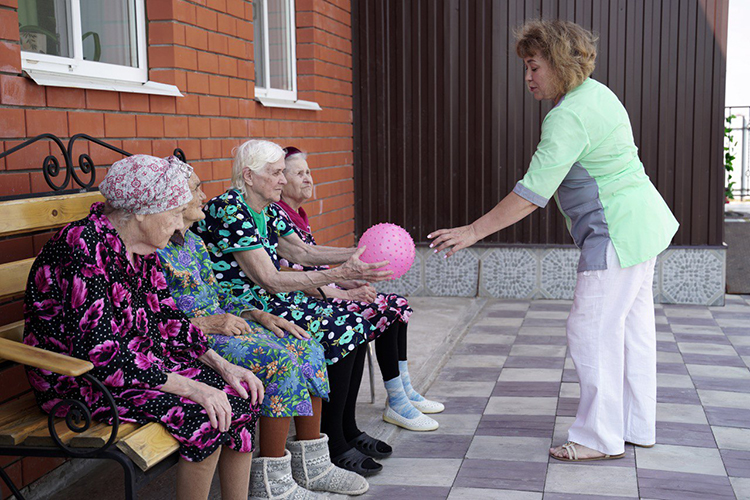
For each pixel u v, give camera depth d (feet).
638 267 10.52
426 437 11.96
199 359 8.45
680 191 21.27
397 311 11.64
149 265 8.14
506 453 11.25
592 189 10.50
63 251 7.21
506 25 21.72
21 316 9.20
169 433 7.36
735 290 22.76
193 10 13.25
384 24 22.38
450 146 22.41
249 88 15.71
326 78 20.47
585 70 10.43
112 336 7.19
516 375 15.10
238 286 10.07
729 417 12.59
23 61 9.61
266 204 10.26
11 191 9.20
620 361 10.77
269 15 17.97
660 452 11.21
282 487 9.08
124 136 11.37
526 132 21.98
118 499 9.71
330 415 10.44
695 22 20.77
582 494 9.84
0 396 8.77
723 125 20.95
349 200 22.62
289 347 9.37
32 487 9.49
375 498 9.84
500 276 22.38
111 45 11.82
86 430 7.06
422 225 22.82
